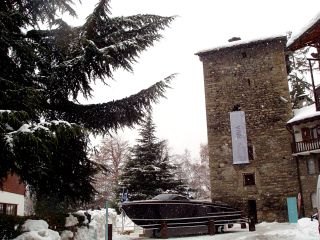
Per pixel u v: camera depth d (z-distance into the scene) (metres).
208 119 31.22
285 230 18.88
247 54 31.58
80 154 12.27
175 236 18.39
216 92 31.53
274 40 30.86
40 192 12.48
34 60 11.16
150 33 13.12
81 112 12.73
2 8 10.62
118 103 12.59
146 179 33.69
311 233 13.61
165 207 17.67
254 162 29.34
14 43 10.09
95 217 17.88
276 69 30.69
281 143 29.14
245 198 28.84
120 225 27.20
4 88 9.57
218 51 31.86
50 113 12.59
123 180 33.94
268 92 30.39
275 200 28.20
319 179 9.13
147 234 18.86
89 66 11.99
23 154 8.96
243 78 31.20
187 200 18.81
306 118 27.28
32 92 9.55
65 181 12.51
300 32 20.20
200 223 19.19
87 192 12.84
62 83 12.12
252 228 20.20
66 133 9.49
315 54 21.22
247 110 30.50
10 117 8.07
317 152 27.16
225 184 29.53
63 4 11.34
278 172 28.67
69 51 12.09
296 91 41.97
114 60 12.40
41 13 11.73
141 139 35.94
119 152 45.47
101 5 11.83
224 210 21.25
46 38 12.17
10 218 9.21
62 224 11.59
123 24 12.89
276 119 29.67
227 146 30.20
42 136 8.78
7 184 19.48
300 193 27.64
